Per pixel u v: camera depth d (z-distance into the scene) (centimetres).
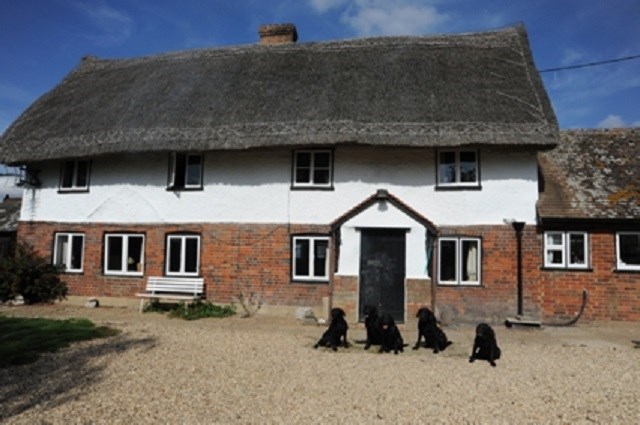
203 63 1950
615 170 1557
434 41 1856
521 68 1644
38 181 1775
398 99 1544
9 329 1155
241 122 1556
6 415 607
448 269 1456
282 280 1525
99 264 1678
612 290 1412
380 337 1067
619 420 625
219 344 1067
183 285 1571
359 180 1517
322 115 1515
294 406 657
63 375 788
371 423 600
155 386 736
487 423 607
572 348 1091
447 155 1498
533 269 1417
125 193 1675
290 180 1552
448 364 924
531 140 1362
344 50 1866
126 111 1734
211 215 1594
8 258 1717
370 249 1413
